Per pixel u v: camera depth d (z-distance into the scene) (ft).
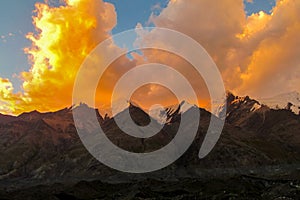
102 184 572.51
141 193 458.09
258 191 451.94
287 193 403.75
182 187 495.82
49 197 447.83
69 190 506.07
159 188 506.07
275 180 556.51
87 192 508.53
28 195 450.71
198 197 418.10
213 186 487.61
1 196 443.32
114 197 466.70
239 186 484.33
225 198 398.21
